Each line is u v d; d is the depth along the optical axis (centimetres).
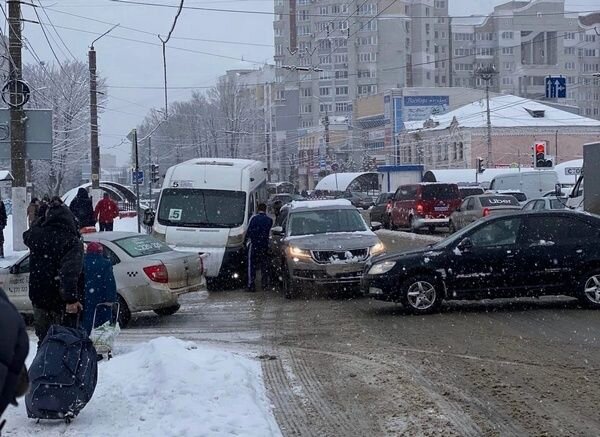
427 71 11381
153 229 1973
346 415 760
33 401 691
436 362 968
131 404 760
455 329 1184
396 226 3762
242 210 1972
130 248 1354
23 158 2194
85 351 716
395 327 1226
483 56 11862
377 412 766
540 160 4403
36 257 800
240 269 1927
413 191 3550
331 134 9738
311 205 1805
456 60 11906
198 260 1434
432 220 3438
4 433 673
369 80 10500
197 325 1336
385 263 1345
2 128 2183
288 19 10206
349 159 9781
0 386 307
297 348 1103
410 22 11200
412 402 794
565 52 11356
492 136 7369
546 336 1106
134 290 1305
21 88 2139
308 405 800
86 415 727
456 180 5762
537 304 1405
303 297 1650
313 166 9612
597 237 1338
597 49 11525
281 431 713
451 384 859
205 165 2072
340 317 1357
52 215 795
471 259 1326
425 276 1331
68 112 5188
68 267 771
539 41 11412
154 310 1423
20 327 320
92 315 969
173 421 700
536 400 787
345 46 10306
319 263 1572
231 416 711
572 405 766
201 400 757
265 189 2411
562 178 4572
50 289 797
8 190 5194
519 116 7588
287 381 903
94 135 3262
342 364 984
